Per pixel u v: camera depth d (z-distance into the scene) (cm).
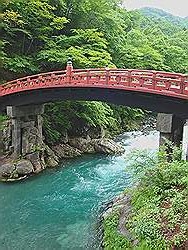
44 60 3634
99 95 2542
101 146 3575
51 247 1800
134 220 1579
